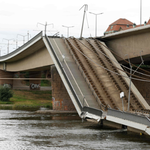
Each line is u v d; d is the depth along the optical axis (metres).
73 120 41.75
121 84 42.59
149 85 56.31
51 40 53.09
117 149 22.12
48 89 119.06
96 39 53.75
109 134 28.92
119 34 47.94
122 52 49.19
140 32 43.97
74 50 49.06
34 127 34.22
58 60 43.41
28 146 23.38
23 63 85.62
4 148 22.69
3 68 108.06
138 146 23.14
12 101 84.25
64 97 58.75
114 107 36.81
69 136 27.83
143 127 25.28
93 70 44.38
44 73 153.62
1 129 32.56
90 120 35.69
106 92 39.69
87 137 27.30
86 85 41.47
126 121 27.95
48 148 22.58
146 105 39.00
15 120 41.81
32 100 87.19
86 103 37.59
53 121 40.53
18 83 119.38
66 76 39.84
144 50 43.75
